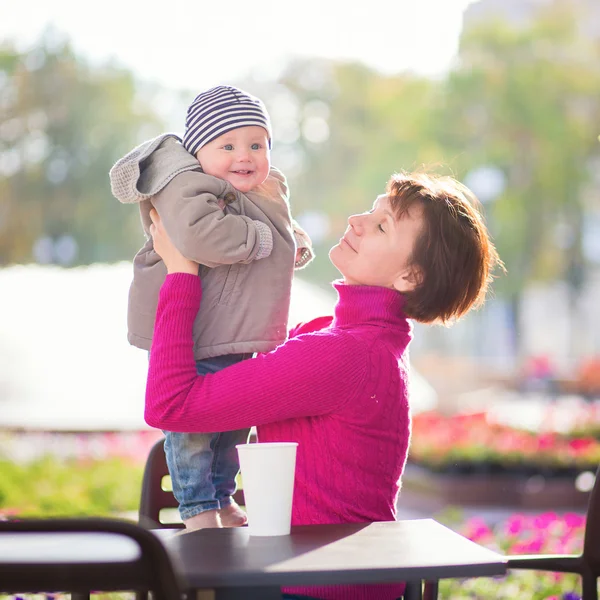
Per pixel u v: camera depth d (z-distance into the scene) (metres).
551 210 45.59
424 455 15.99
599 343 54.81
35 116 50.81
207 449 3.44
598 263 48.19
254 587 2.51
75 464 13.81
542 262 46.41
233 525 3.53
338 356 3.09
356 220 3.44
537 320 56.75
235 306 3.34
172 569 2.19
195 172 3.32
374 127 53.44
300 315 11.99
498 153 44.16
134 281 3.49
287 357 3.07
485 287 3.51
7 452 14.62
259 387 3.02
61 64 51.16
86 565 2.21
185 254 3.18
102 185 50.53
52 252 50.38
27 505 11.43
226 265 3.34
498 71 44.44
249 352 3.42
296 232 3.73
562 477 15.20
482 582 7.05
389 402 3.21
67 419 12.46
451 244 3.35
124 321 14.26
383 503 3.24
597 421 18.33
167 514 8.43
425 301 3.37
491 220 45.06
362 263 3.39
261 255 3.34
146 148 3.41
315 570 2.32
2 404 12.69
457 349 55.09
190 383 3.07
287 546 2.62
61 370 13.06
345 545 2.62
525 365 41.09
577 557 3.44
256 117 3.47
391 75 51.75
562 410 19.72
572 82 44.22
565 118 44.44
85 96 51.22
